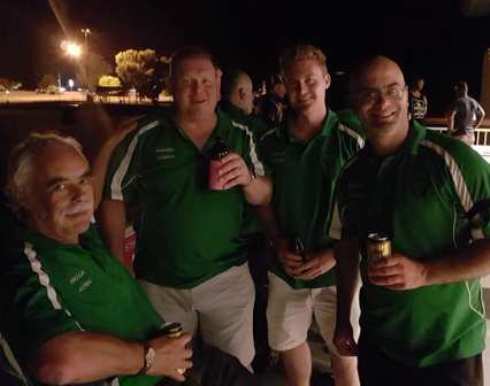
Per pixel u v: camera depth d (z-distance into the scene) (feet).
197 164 8.18
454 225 6.07
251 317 9.25
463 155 5.90
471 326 6.29
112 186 8.38
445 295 6.13
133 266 8.89
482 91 57.00
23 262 5.42
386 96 6.15
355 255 7.47
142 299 6.50
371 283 6.44
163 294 8.63
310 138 8.81
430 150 6.05
